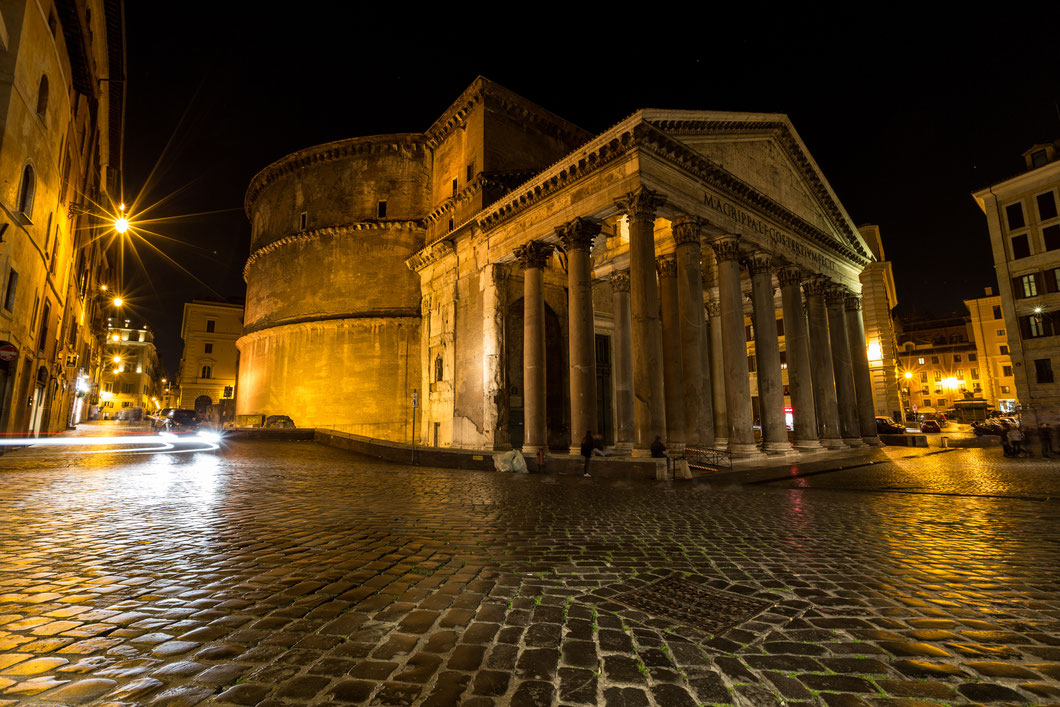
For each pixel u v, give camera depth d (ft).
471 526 25.55
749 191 75.15
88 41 67.67
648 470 50.62
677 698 9.29
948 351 225.76
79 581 15.65
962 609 14.14
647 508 32.22
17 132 50.67
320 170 128.06
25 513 26.18
